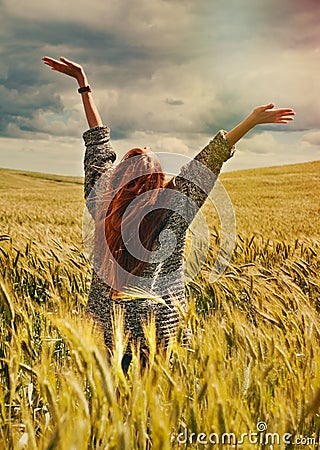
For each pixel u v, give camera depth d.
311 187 42.91
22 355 2.90
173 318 2.97
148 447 2.28
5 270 4.98
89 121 3.34
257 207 28.20
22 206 27.88
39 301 4.70
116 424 2.03
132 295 2.74
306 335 3.01
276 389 2.63
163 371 2.45
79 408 2.04
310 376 2.60
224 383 2.36
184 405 2.39
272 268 6.03
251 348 2.77
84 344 2.13
